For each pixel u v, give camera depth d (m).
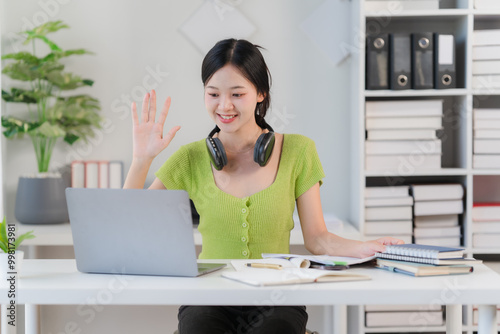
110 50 3.21
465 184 2.96
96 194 1.50
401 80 2.92
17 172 3.21
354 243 1.78
